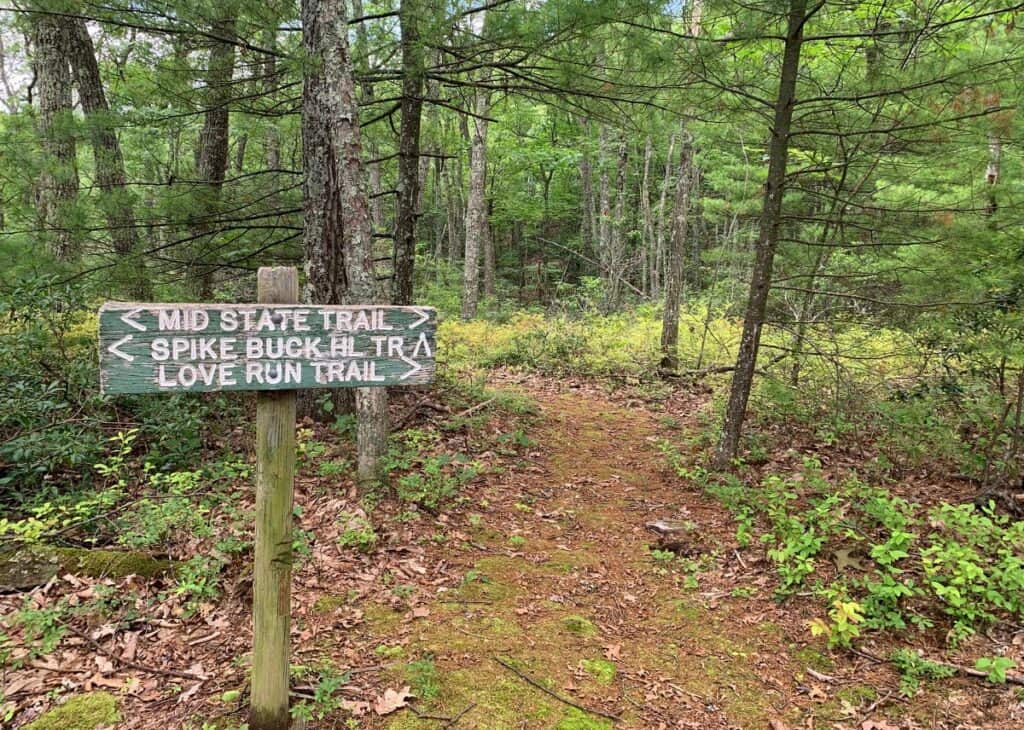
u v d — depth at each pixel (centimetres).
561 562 488
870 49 596
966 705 332
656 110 723
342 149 507
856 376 730
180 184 768
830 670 368
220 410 670
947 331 609
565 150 2017
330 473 566
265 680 277
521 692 337
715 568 484
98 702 311
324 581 423
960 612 390
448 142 1535
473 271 1667
